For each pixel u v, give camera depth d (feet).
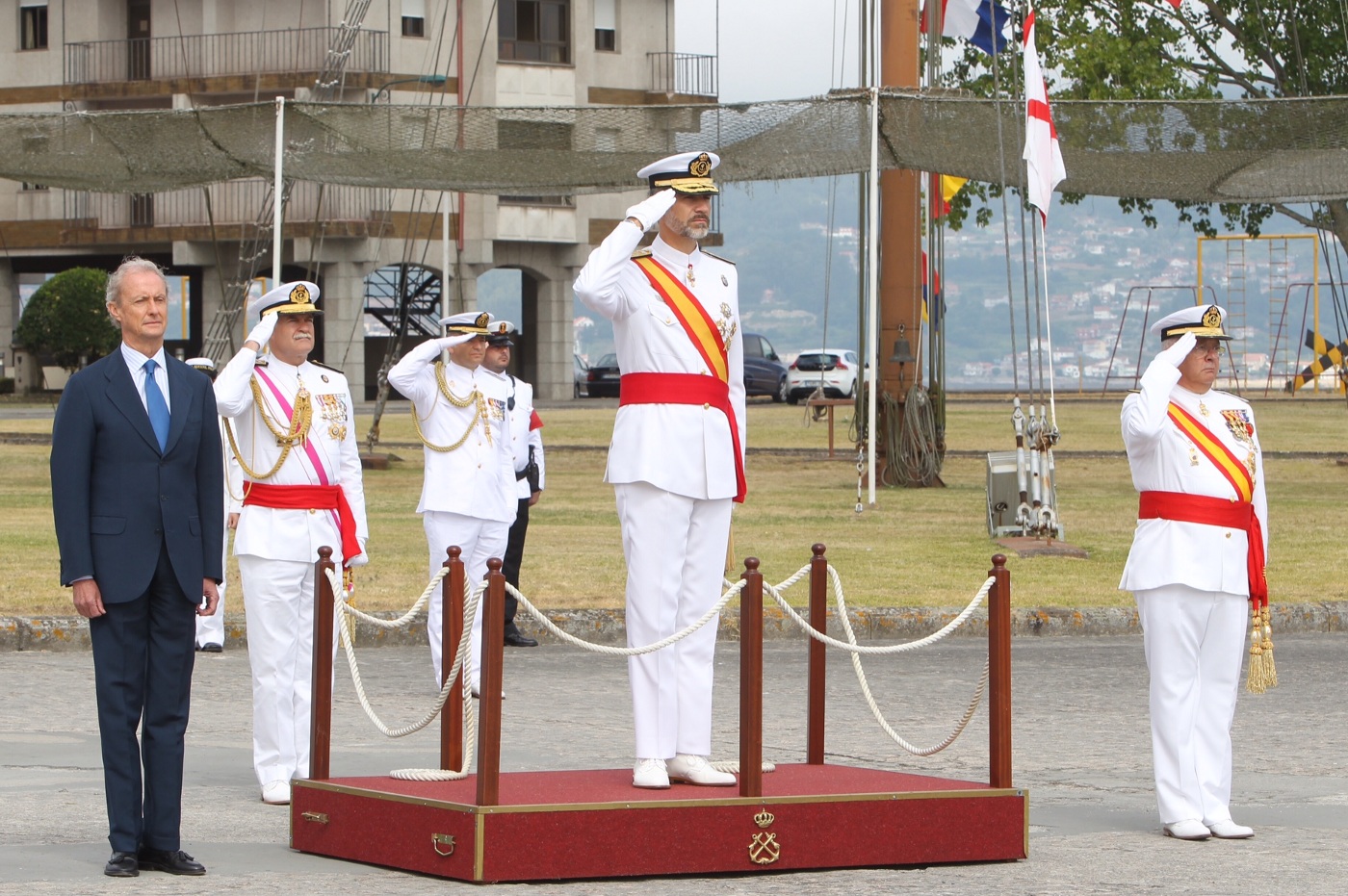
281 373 36.40
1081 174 85.97
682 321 30.78
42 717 42.93
